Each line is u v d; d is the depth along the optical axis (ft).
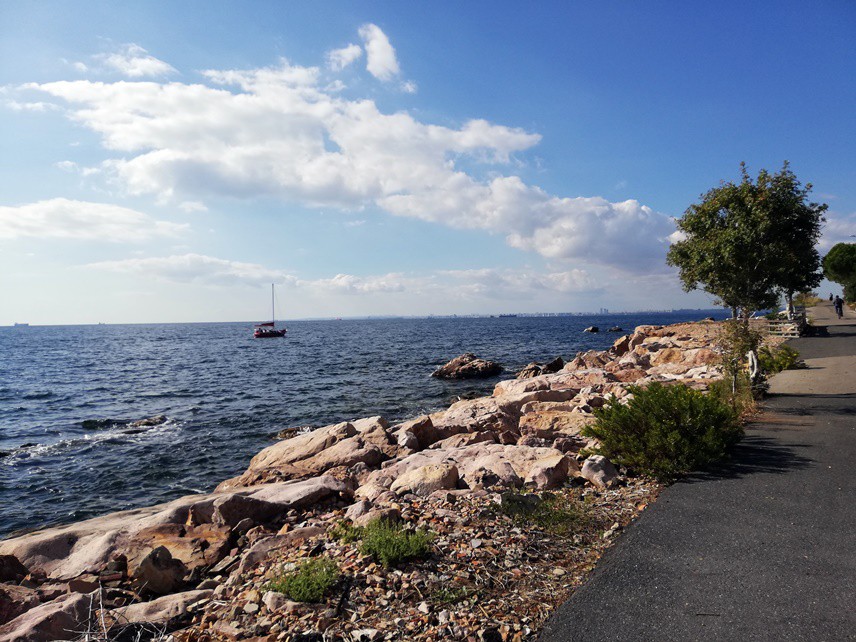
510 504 21.30
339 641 12.77
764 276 44.19
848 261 195.93
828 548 16.89
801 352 77.10
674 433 25.16
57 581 18.93
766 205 42.91
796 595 14.12
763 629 12.62
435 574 15.97
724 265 44.11
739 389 43.55
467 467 29.17
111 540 21.40
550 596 14.75
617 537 18.69
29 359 214.90
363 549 17.33
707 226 46.21
